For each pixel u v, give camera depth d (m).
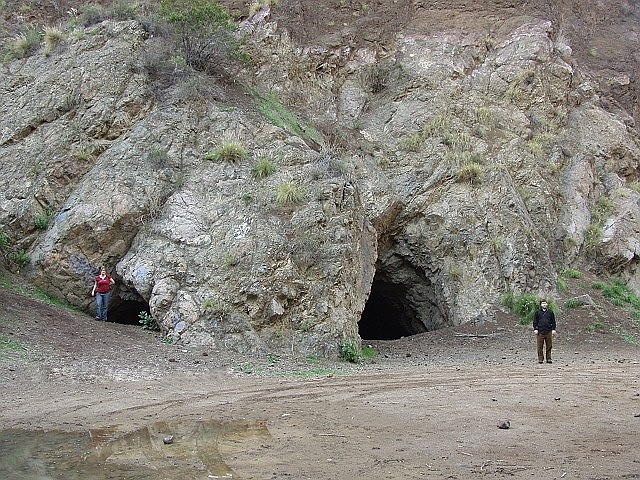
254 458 5.98
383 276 21.31
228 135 17.17
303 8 25.30
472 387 10.18
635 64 28.72
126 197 15.50
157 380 9.95
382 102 23.67
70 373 9.82
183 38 19.00
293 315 13.81
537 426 7.40
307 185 15.64
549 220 22.09
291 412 8.09
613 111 26.94
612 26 30.56
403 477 5.44
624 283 22.78
